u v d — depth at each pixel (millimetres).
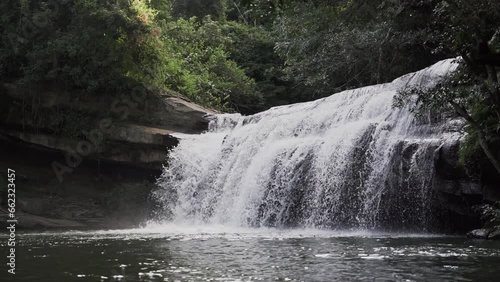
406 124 18203
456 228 16078
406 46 27812
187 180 24828
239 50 42500
